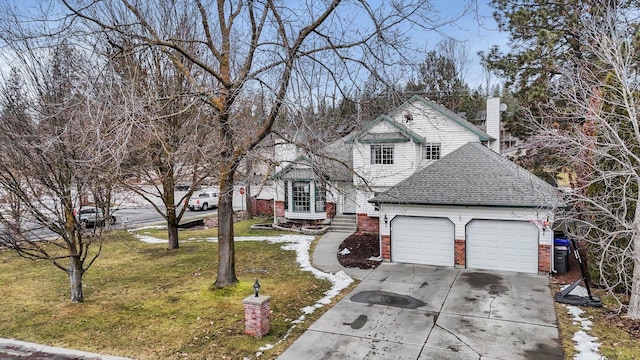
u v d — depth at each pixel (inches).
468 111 1284.4
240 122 431.5
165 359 303.1
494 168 591.8
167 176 620.1
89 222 816.3
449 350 313.4
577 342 323.0
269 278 513.0
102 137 282.7
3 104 373.4
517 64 770.8
